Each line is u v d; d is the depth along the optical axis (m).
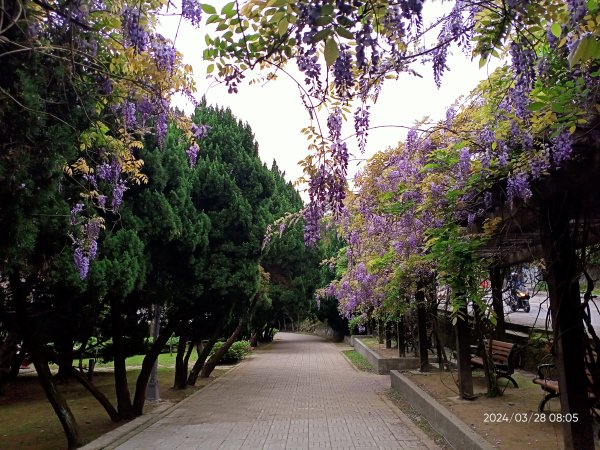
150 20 3.91
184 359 11.97
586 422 3.99
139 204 7.52
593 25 2.50
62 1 3.63
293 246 21.91
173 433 7.09
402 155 6.36
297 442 6.37
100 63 4.11
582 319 4.12
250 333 24.14
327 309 27.31
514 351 7.93
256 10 2.67
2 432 8.00
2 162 3.56
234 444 6.36
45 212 4.52
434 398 7.50
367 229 7.86
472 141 4.24
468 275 5.29
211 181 10.18
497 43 2.97
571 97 2.85
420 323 10.95
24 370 17.67
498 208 4.66
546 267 4.17
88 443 6.52
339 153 3.37
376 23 2.41
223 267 9.80
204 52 3.12
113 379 14.40
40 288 6.72
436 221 5.20
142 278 7.20
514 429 5.34
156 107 4.65
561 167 3.55
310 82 2.86
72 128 4.09
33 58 3.72
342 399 9.67
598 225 4.56
